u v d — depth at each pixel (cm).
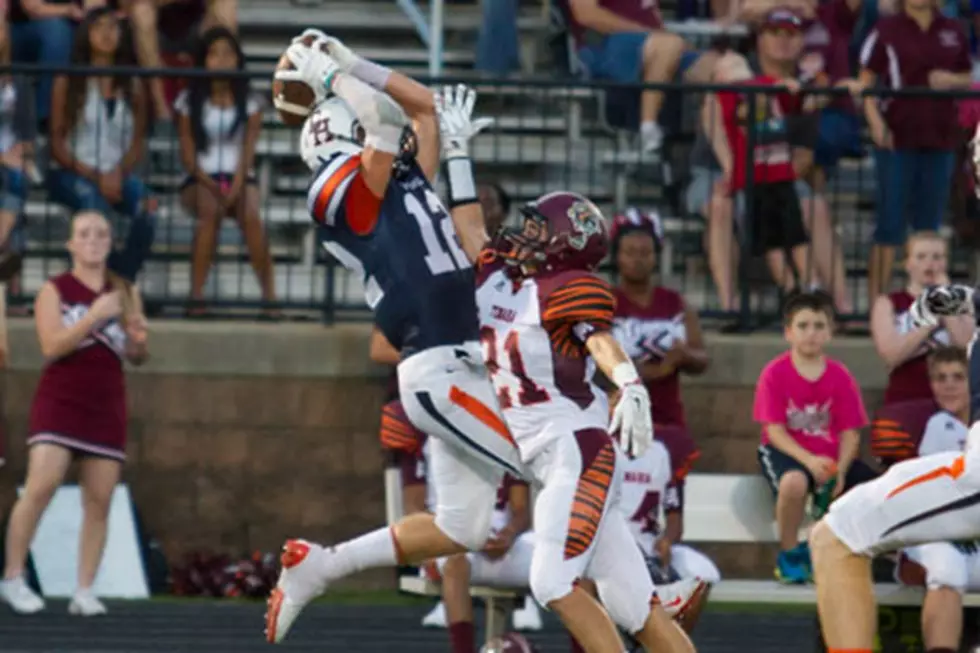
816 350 3575
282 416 4356
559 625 3944
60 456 3891
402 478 3288
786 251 4441
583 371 2588
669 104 4619
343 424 4366
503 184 4803
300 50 2609
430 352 2580
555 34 5044
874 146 4462
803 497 3325
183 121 4400
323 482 4366
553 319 2550
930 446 3406
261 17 5572
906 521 2369
